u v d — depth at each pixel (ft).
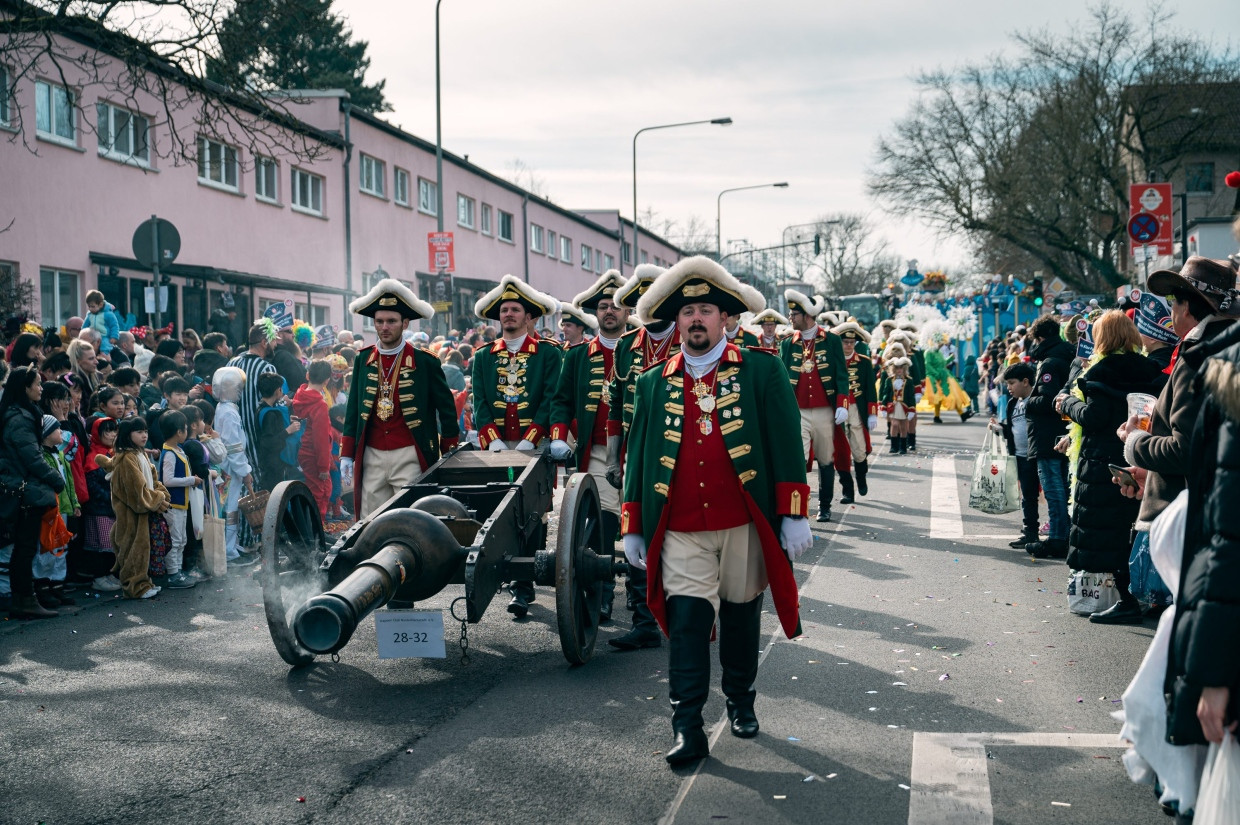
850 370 41.65
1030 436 30.27
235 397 32.37
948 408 90.94
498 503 22.58
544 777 14.51
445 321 112.16
